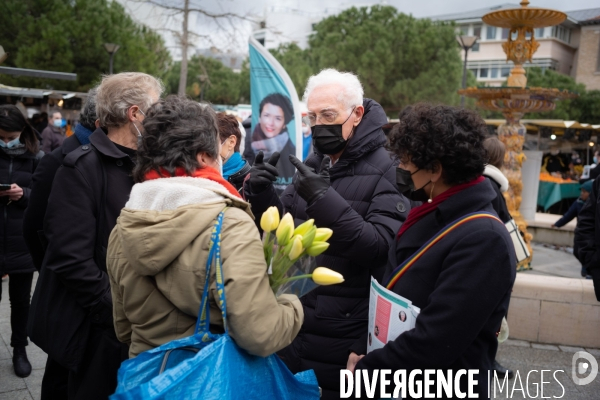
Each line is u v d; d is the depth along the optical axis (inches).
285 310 57.1
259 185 84.0
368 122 87.5
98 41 687.1
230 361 52.4
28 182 145.8
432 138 62.5
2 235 132.3
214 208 54.6
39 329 80.9
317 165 94.5
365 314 84.9
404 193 68.9
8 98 453.4
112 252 60.5
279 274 58.1
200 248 53.6
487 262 58.9
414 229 67.8
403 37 888.3
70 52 663.1
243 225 55.1
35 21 674.2
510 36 290.5
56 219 77.4
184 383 49.9
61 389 91.6
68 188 78.2
